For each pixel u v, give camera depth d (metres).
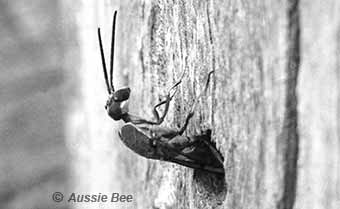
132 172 0.13
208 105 0.11
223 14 0.10
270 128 0.09
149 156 0.11
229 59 0.10
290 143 0.09
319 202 0.09
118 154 0.14
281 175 0.09
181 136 0.11
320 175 0.09
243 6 0.10
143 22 0.13
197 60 0.11
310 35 0.09
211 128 0.11
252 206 0.10
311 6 0.09
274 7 0.09
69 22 0.16
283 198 0.09
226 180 0.10
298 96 0.09
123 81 0.14
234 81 0.10
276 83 0.09
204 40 0.11
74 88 0.16
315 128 0.09
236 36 0.10
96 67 0.14
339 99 0.09
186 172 0.11
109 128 0.14
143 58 0.13
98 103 0.14
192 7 0.11
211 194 0.11
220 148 0.10
